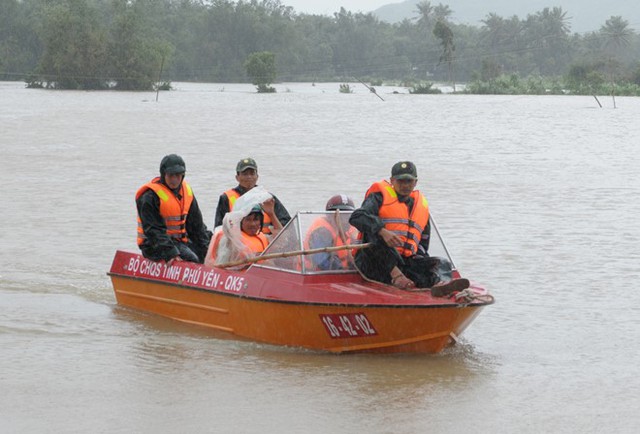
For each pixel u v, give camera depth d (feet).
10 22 477.77
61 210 61.72
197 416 26.27
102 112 192.75
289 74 565.12
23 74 438.81
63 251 49.01
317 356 32.14
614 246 50.93
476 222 58.29
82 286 42.09
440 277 32.89
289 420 26.07
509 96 357.82
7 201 65.36
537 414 26.73
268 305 32.71
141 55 368.07
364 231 32.48
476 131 147.54
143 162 92.94
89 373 29.94
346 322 31.48
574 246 50.83
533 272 44.73
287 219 38.24
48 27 372.17
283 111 208.85
